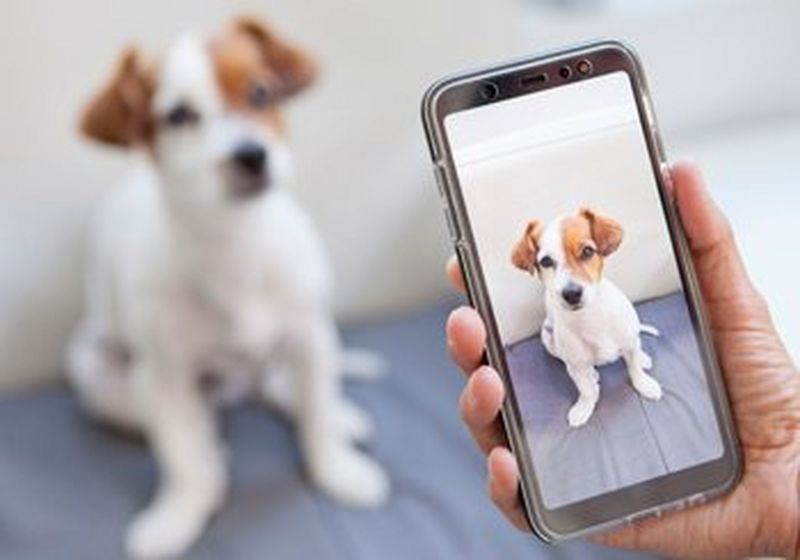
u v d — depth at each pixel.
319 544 1.08
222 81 1.07
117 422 1.30
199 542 1.10
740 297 0.63
